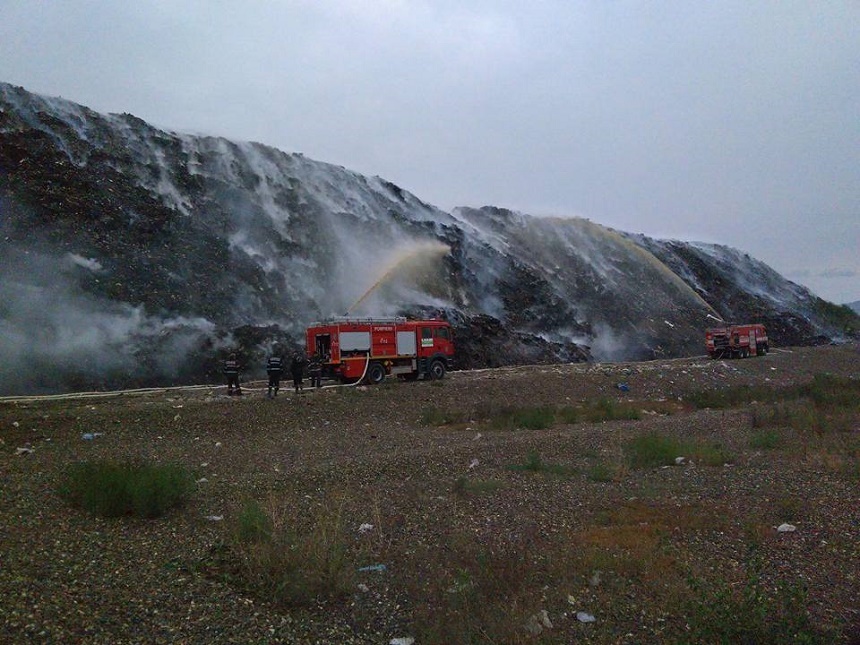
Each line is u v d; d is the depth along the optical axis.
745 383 37.78
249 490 10.99
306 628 5.79
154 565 6.94
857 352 62.28
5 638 4.86
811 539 8.30
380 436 18.30
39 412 19.16
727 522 9.11
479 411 22.83
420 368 31.84
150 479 9.52
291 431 18.86
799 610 5.88
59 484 10.11
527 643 5.47
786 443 16.16
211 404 21.06
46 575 6.25
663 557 7.57
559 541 8.31
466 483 11.47
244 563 7.02
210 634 5.46
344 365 29.05
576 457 14.67
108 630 5.30
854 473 12.03
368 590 6.71
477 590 6.40
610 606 6.32
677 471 12.90
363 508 9.91
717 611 5.68
